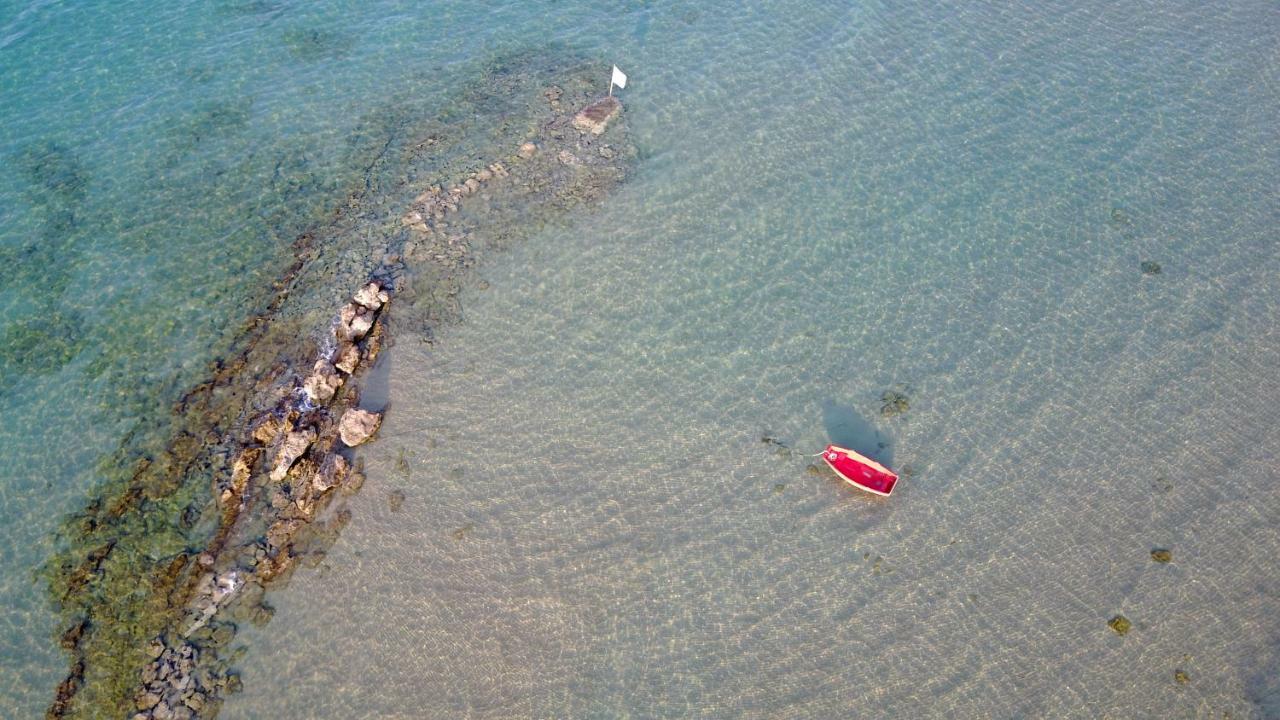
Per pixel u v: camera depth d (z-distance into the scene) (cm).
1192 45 4247
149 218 3753
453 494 2820
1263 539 2572
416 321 3297
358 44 4591
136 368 3219
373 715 2380
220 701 2411
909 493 2758
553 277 3431
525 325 3281
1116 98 3997
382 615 2559
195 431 3008
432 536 2725
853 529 2684
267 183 3875
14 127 4175
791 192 3684
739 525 2711
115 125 4175
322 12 4812
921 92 4081
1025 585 2527
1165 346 3078
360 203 3750
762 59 4306
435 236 3575
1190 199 3547
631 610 2542
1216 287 3238
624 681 2406
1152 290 3247
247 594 2611
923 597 2519
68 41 4634
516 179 3791
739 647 2450
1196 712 2250
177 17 4784
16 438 3031
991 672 2358
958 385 3023
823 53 4312
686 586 2584
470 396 3077
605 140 3941
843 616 2495
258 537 2725
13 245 3678
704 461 2873
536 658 2462
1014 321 3195
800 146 3869
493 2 4825
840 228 3541
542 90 4216
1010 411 2941
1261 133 3791
